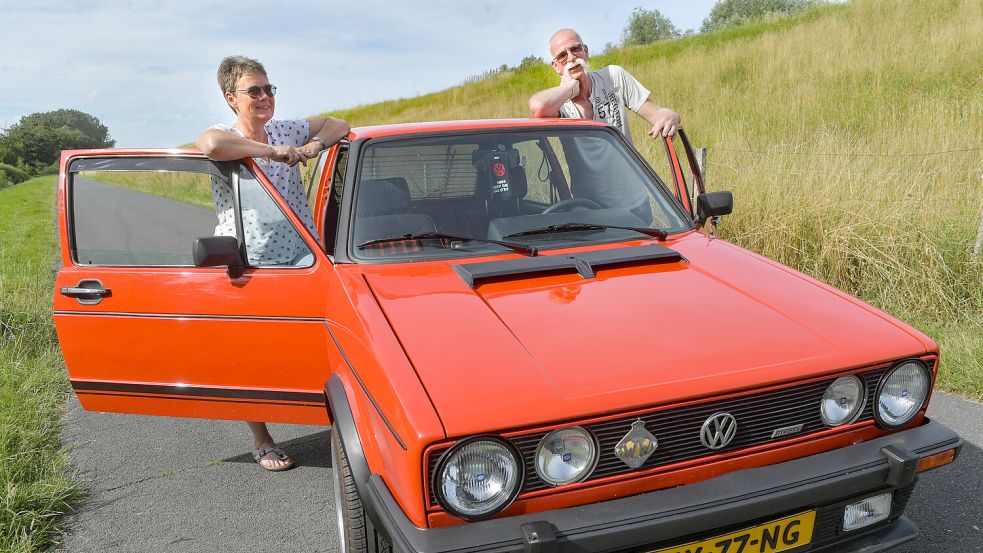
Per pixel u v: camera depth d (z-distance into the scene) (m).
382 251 2.98
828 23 18.45
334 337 2.76
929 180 6.82
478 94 28.83
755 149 9.57
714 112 13.77
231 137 3.16
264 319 3.07
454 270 2.80
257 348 3.12
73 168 3.38
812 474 2.18
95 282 3.28
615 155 3.62
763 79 15.21
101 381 3.40
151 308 3.22
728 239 7.21
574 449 2.03
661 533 2.00
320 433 4.53
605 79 4.61
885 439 2.35
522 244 3.04
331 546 3.24
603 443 2.05
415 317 2.43
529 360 2.17
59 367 5.71
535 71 28.83
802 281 2.83
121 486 3.91
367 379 2.30
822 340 2.35
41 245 10.35
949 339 4.96
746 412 2.18
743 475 2.17
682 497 2.06
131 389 3.38
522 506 2.01
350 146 3.37
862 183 6.70
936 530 3.04
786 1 37.69
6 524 3.36
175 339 3.22
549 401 2.01
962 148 7.99
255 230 3.17
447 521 1.96
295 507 3.60
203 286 3.14
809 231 6.59
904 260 5.90
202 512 3.59
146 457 4.28
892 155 7.96
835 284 6.20
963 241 5.79
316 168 4.15
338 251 3.03
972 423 3.98
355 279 2.79
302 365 3.08
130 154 3.34
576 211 3.33
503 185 3.36
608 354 2.21
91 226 3.32
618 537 1.96
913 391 2.39
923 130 8.92
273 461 4.00
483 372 2.11
